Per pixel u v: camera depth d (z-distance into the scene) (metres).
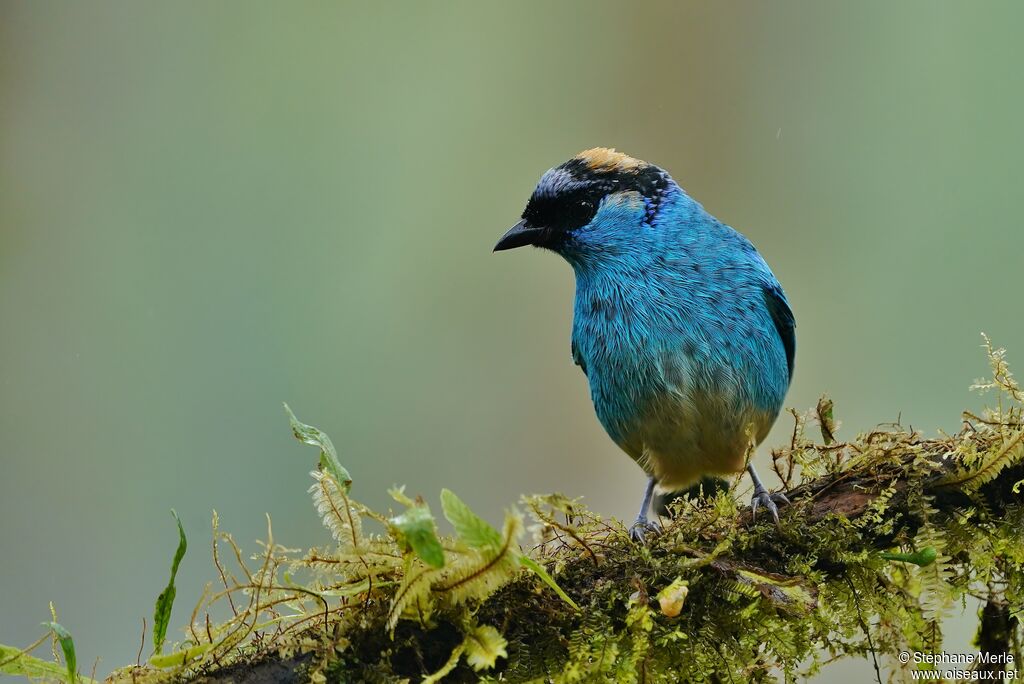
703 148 16.62
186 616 12.78
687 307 8.53
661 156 16.59
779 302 9.11
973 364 14.81
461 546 5.12
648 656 5.67
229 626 5.26
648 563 5.81
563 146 16.52
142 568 13.14
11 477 13.28
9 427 13.66
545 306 15.23
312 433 5.48
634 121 16.64
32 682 5.22
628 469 14.53
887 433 6.60
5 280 14.47
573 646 5.52
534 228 9.24
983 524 6.22
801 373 15.17
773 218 16.30
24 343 14.23
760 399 8.70
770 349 8.73
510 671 5.54
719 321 8.50
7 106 15.09
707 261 8.62
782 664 5.98
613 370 8.80
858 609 6.11
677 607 5.55
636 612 5.58
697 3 16.50
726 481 9.71
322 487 5.35
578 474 14.62
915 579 6.34
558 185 9.09
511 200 16.12
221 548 13.33
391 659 5.25
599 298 8.88
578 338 9.18
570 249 9.05
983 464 6.09
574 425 14.79
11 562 12.83
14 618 12.51
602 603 5.71
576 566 5.82
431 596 5.16
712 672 5.79
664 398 8.56
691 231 8.76
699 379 8.48
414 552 5.12
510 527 4.96
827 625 6.05
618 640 5.60
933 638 6.11
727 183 16.58
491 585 5.09
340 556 5.26
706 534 6.16
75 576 12.95
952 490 6.21
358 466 14.61
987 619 6.66
